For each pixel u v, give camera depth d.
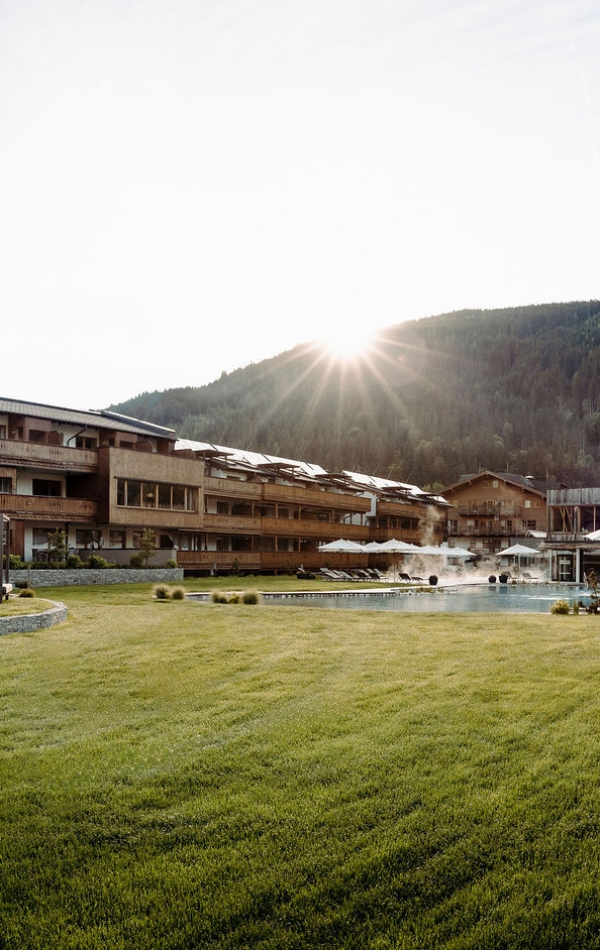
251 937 4.77
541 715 8.29
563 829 5.76
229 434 173.88
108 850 5.68
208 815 6.11
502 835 5.71
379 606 27.88
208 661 11.67
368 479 74.62
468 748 7.34
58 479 38.25
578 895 5.01
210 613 18.86
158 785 6.69
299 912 4.96
